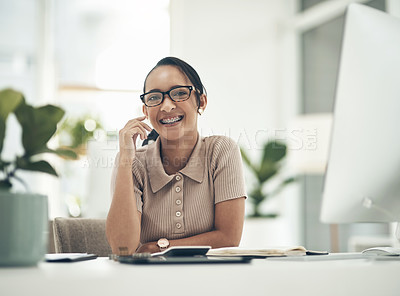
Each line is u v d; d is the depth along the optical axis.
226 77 5.60
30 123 0.85
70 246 1.64
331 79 5.25
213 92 5.55
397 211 1.13
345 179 1.09
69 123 4.20
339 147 1.08
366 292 0.79
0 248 0.78
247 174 5.19
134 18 5.12
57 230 1.64
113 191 1.45
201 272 0.70
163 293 0.69
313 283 0.75
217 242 1.46
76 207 4.51
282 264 0.83
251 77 5.68
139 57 4.87
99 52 5.09
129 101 4.43
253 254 1.03
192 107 1.53
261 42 5.74
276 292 0.73
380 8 4.48
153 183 1.49
